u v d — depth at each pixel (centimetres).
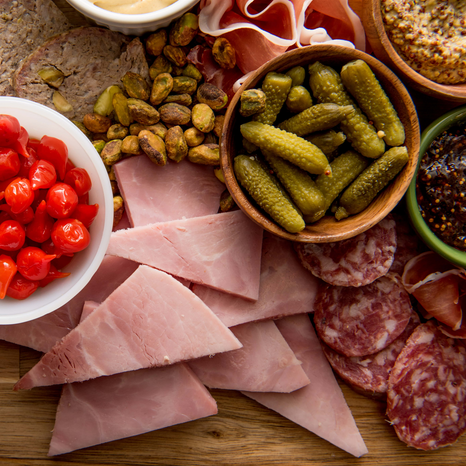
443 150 39
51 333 41
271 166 37
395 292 42
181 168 41
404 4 37
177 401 41
